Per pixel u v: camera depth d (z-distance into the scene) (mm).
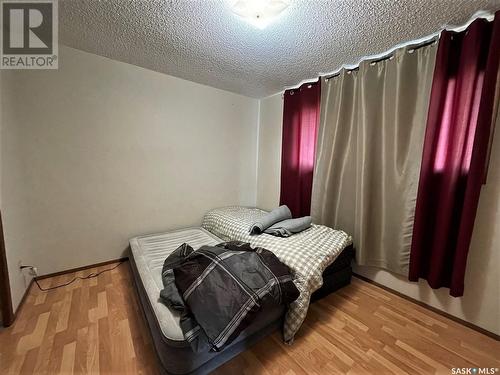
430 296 1762
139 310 1638
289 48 1843
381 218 1985
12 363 1209
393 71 1805
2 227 1428
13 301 1550
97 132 2139
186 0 1329
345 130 2213
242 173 3307
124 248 2416
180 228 2764
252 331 1312
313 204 2482
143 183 2455
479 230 1504
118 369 1195
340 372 1227
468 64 1440
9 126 1637
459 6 1319
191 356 1082
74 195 2092
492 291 1481
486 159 1413
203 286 1180
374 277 2115
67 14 1483
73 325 1484
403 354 1351
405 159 1799
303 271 1504
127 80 2238
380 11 1375
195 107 2723
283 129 2887
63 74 1931
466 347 1411
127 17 1507
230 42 1780
